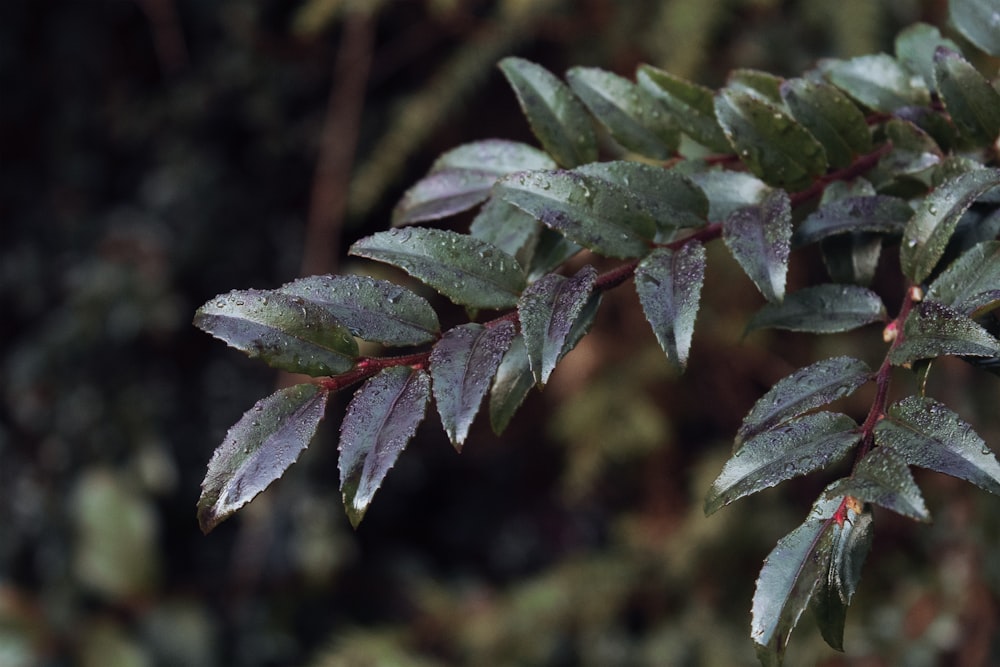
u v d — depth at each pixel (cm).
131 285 147
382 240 56
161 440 149
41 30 148
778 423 55
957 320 54
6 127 150
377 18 136
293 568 148
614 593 131
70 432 148
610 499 150
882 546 125
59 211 151
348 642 126
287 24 140
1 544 145
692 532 125
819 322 57
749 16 113
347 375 55
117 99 150
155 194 150
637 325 128
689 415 131
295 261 153
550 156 60
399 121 119
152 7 143
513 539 163
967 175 55
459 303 55
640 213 56
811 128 58
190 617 136
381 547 160
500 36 117
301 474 149
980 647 116
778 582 53
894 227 56
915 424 53
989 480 53
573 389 130
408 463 163
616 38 112
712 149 60
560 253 58
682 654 125
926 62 60
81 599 140
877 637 119
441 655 134
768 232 56
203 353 153
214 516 54
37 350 148
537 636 130
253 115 146
